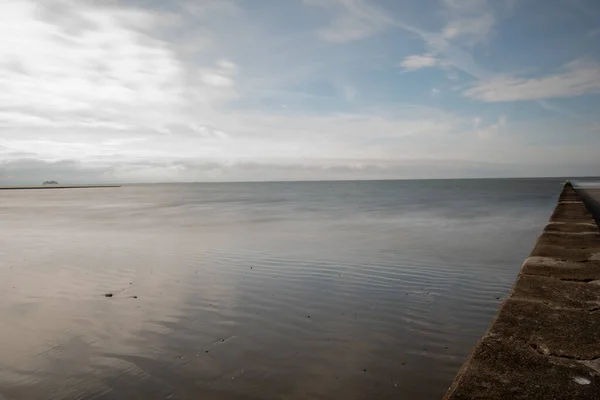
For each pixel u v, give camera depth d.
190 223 24.73
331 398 4.51
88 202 61.53
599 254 6.57
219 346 6.03
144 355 5.77
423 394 4.54
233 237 17.81
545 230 9.74
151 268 11.62
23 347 6.12
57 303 8.34
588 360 2.88
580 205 17.31
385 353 5.65
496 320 3.70
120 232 20.61
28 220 29.53
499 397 2.42
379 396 4.52
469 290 8.77
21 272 11.41
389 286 9.20
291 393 4.64
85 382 5.04
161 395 4.70
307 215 29.31
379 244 15.07
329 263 11.78
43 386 4.97
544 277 5.17
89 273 11.09
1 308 8.03
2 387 4.95
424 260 11.94
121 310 7.81
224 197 73.44
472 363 2.88
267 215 30.06
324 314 7.39
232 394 4.65
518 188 92.62
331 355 5.62
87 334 6.59
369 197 61.84
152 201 61.62
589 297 4.32
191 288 9.35
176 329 6.76
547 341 3.20
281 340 6.21
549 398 2.40
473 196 56.53
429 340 6.08
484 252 13.11
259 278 10.18
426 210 32.03
